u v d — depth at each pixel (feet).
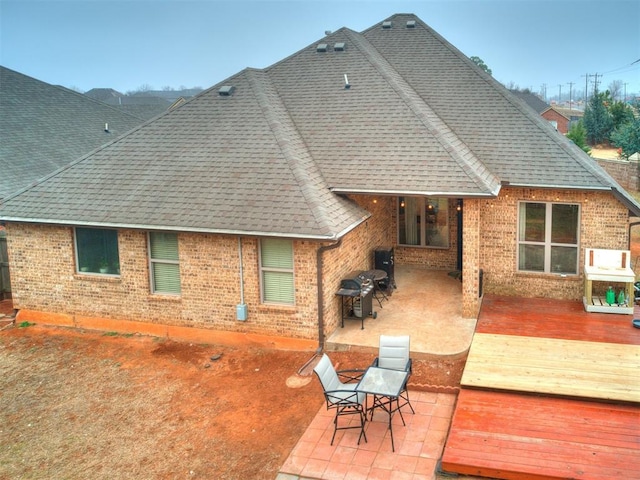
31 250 49.21
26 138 79.36
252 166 46.37
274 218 40.75
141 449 30.94
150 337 46.19
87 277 47.60
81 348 44.86
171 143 51.39
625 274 42.29
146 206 44.91
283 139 48.47
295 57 62.95
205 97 56.49
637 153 120.16
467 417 29.81
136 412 34.88
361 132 50.47
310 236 38.63
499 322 42.09
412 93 56.39
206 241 43.11
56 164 76.64
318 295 40.47
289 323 41.81
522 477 25.18
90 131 92.58
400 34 66.69
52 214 46.65
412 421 31.09
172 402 35.81
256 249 41.81
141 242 45.21
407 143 47.93
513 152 48.57
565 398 31.04
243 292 42.75
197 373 39.60
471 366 34.76
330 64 60.44
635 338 38.09
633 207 43.14
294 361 40.16
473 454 26.55
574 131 152.46
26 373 41.09
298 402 34.58
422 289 51.21
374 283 49.78
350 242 46.01
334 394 30.76
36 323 50.34
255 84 57.00
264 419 33.01
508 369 34.14
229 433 31.86
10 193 64.39
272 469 28.30
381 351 33.83
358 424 31.24
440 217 56.80
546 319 42.34
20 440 32.55
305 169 45.70
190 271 44.04
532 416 29.60
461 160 44.62
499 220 47.57
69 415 34.99
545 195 46.06
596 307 43.27
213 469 28.76
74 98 99.76
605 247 45.39
